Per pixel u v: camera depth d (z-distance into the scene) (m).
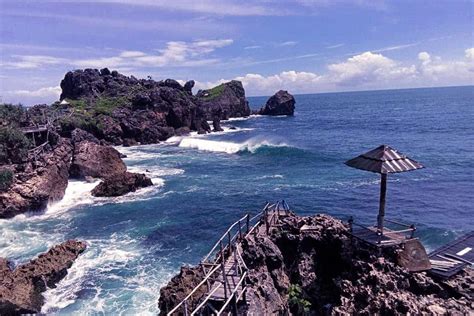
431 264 17.80
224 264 18.44
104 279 26.48
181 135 109.94
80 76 141.62
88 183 53.41
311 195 47.16
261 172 61.47
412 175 55.44
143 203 44.78
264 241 20.42
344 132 115.25
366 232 19.30
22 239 34.62
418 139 92.88
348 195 46.66
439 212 39.78
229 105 166.00
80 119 91.19
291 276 20.53
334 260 20.23
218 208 42.53
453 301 15.28
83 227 37.41
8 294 22.83
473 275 17.28
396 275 16.64
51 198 44.12
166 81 144.62
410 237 18.77
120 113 102.06
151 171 62.62
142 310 22.47
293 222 22.39
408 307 14.74
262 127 133.25
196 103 140.50
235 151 81.69
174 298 18.53
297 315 18.48
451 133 99.69
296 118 168.88
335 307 16.56
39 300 23.75
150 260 29.48
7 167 45.16
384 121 142.62
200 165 68.06
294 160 70.56
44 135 66.06
